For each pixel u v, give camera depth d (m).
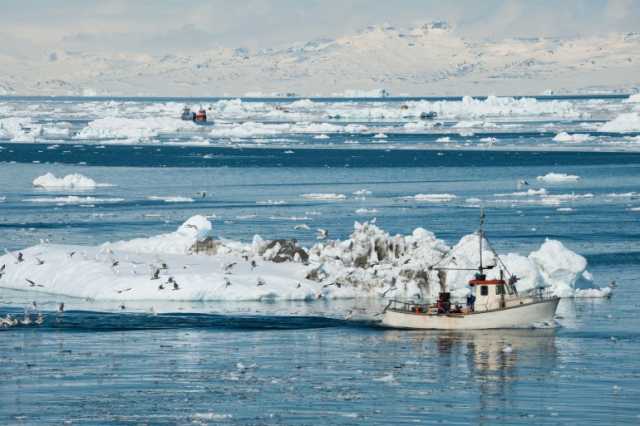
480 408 147.88
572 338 189.38
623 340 187.12
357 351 179.75
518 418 143.38
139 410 147.25
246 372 166.50
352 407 148.50
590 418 143.50
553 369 168.00
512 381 161.38
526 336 191.38
